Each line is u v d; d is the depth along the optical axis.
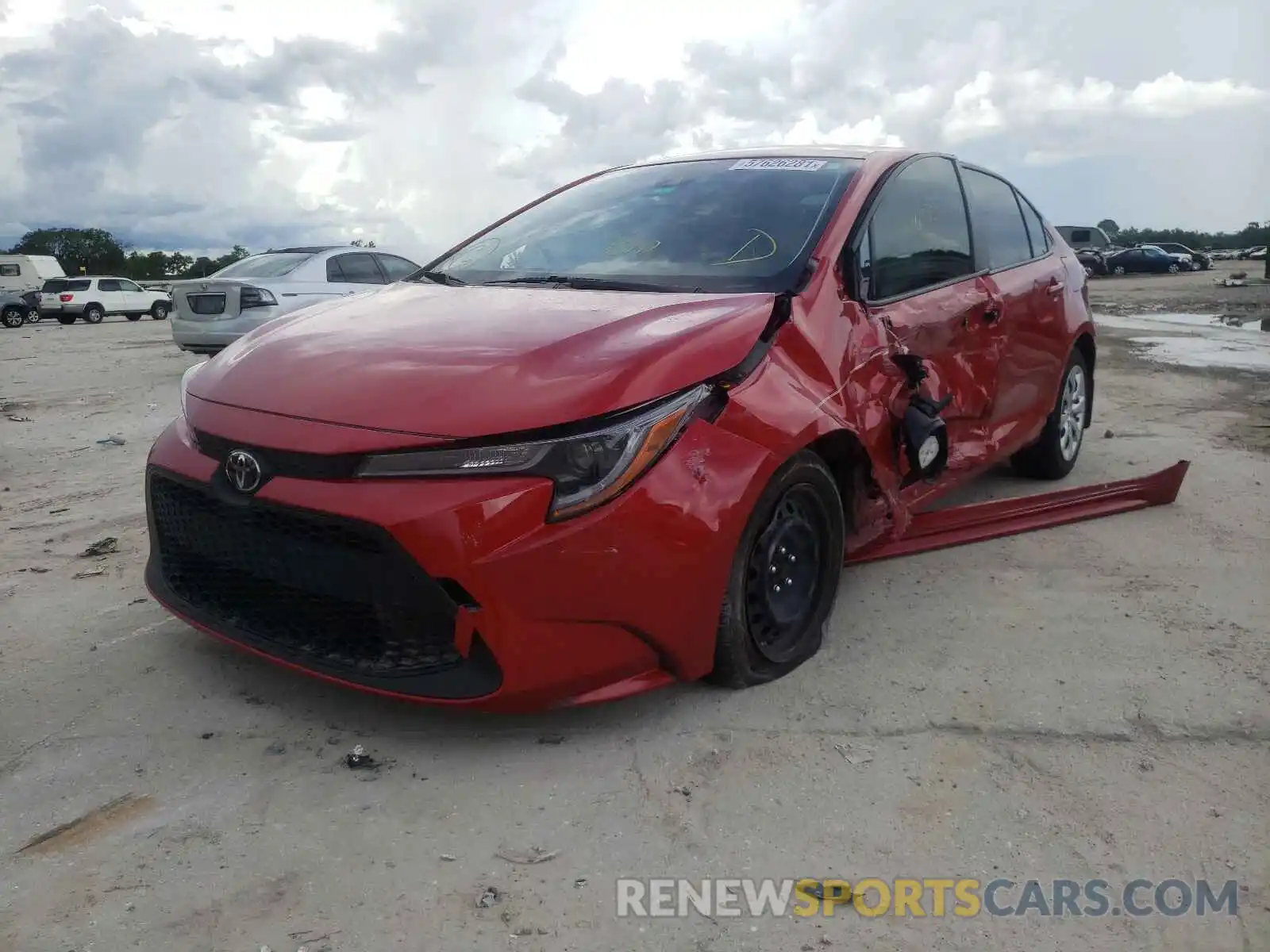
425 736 2.67
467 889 2.09
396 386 2.55
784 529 2.92
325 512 2.41
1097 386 8.90
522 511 2.37
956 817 2.37
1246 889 2.15
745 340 2.81
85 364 13.00
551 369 2.54
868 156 3.87
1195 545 4.31
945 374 3.82
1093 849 2.27
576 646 2.46
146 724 2.72
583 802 2.39
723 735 2.70
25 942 1.91
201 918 1.99
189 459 2.75
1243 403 7.96
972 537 4.25
